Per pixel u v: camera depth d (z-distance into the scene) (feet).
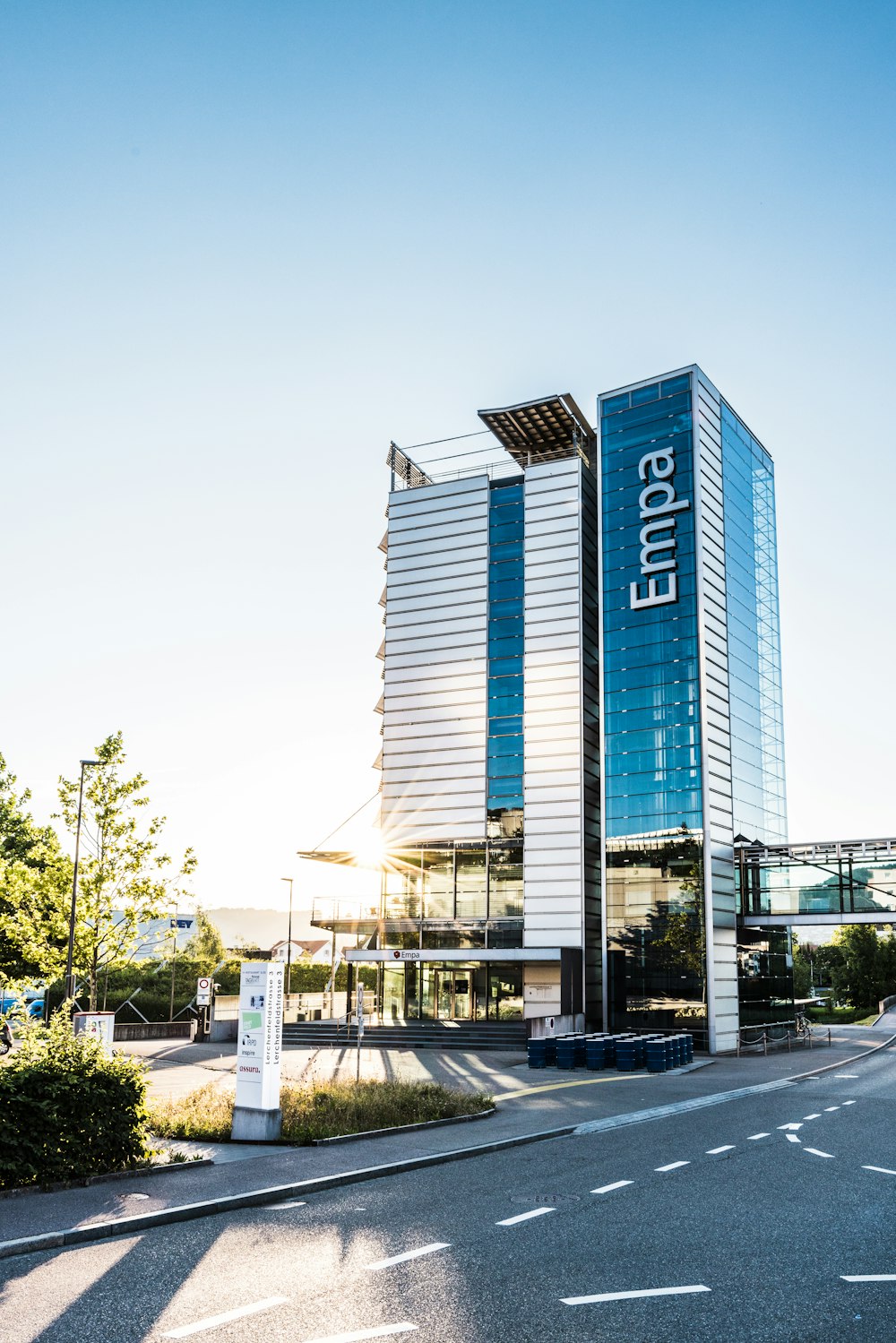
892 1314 25.62
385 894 160.97
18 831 147.95
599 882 154.61
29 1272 29.32
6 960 115.85
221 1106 60.29
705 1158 49.88
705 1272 29.27
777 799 163.53
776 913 141.79
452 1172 46.16
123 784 94.73
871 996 254.47
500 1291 27.45
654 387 152.76
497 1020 149.07
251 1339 23.75
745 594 159.53
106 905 93.04
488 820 156.97
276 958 220.43
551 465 164.14
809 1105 75.20
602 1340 23.73
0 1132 38.91
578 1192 41.16
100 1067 42.78
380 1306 26.18
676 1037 110.52
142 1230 34.45
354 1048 129.80
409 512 174.29
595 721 158.10
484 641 163.63
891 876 136.87
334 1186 42.37
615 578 150.41
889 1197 40.09
